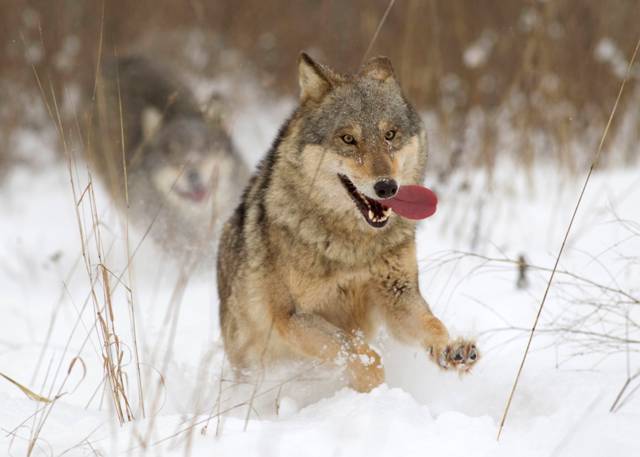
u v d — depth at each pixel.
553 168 27.55
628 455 9.33
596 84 28.20
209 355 13.09
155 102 28.42
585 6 29.81
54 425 11.41
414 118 14.10
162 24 40.66
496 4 33.34
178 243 24.27
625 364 12.38
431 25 33.31
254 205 14.25
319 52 39.00
